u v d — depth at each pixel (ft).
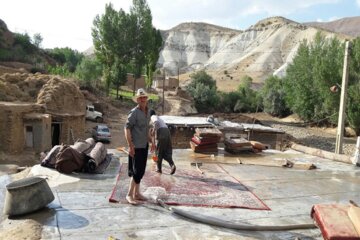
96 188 21.88
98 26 207.62
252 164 32.30
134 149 18.60
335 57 148.87
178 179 24.80
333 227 14.42
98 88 201.57
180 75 468.75
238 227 16.51
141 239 14.93
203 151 37.27
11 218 17.02
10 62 220.43
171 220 17.08
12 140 76.23
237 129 78.48
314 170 31.24
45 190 17.97
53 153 26.40
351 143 123.24
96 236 15.02
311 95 162.81
